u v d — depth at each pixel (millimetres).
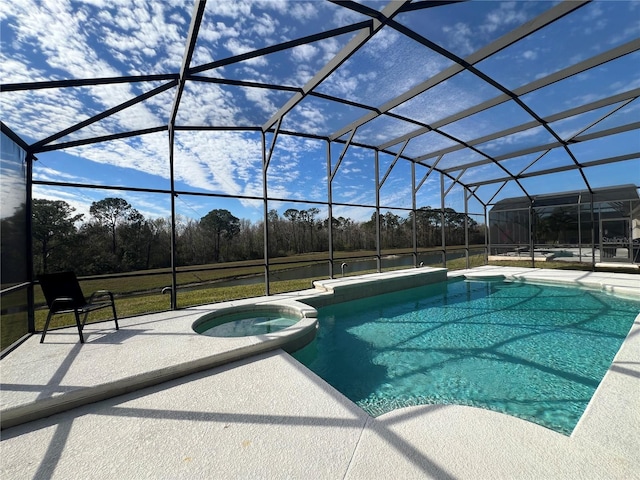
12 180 3834
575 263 12344
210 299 7656
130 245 13422
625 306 6426
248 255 16875
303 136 7324
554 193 12039
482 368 3807
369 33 3855
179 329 4121
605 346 4371
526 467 1607
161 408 2365
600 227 11977
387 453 1763
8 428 2164
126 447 1914
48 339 3750
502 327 5379
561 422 2676
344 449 1814
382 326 5629
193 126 5773
